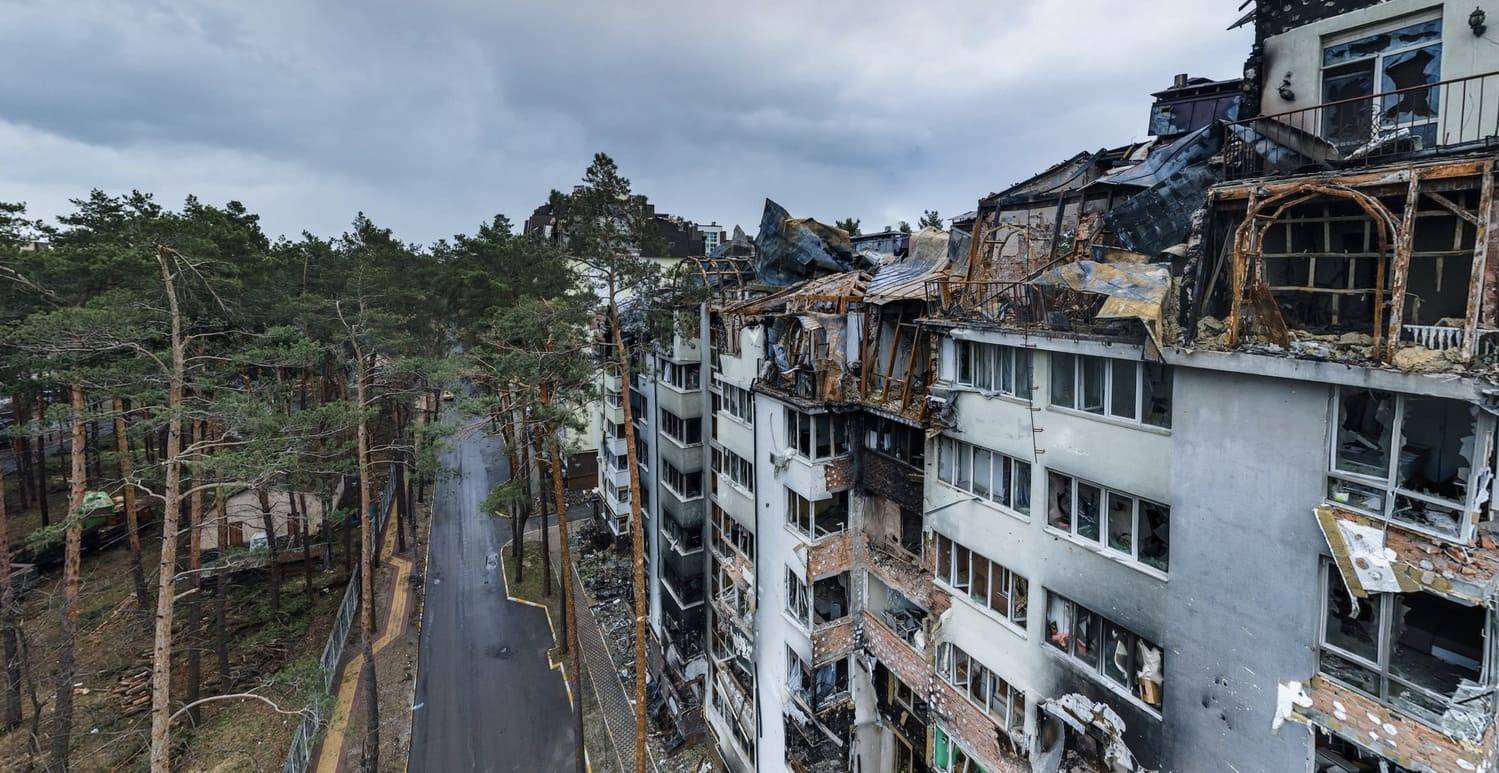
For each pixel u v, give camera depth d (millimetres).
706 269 25969
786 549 17062
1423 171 6801
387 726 24734
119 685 25109
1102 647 10641
